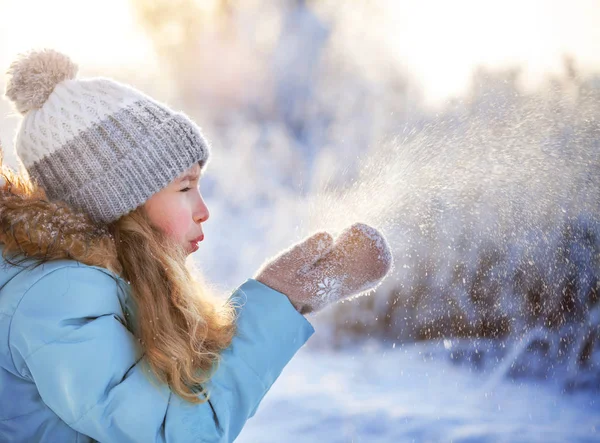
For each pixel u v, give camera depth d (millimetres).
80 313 1198
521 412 2777
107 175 1334
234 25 6961
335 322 3648
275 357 1304
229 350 1294
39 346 1176
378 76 5977
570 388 2959
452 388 3033
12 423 1235
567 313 3268
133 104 1370
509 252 3357
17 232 1236
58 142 1339
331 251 1375
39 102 1380
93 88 1375
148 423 1183
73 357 1169
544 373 3096
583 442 2482
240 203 4984
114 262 1310
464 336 3430
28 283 1208
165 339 1264
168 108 1436
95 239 1285
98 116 1346
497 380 3090
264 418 2783
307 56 6551
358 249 1361
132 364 1230
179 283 1341
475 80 4734
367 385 3096
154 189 1363
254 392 1276
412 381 3127
